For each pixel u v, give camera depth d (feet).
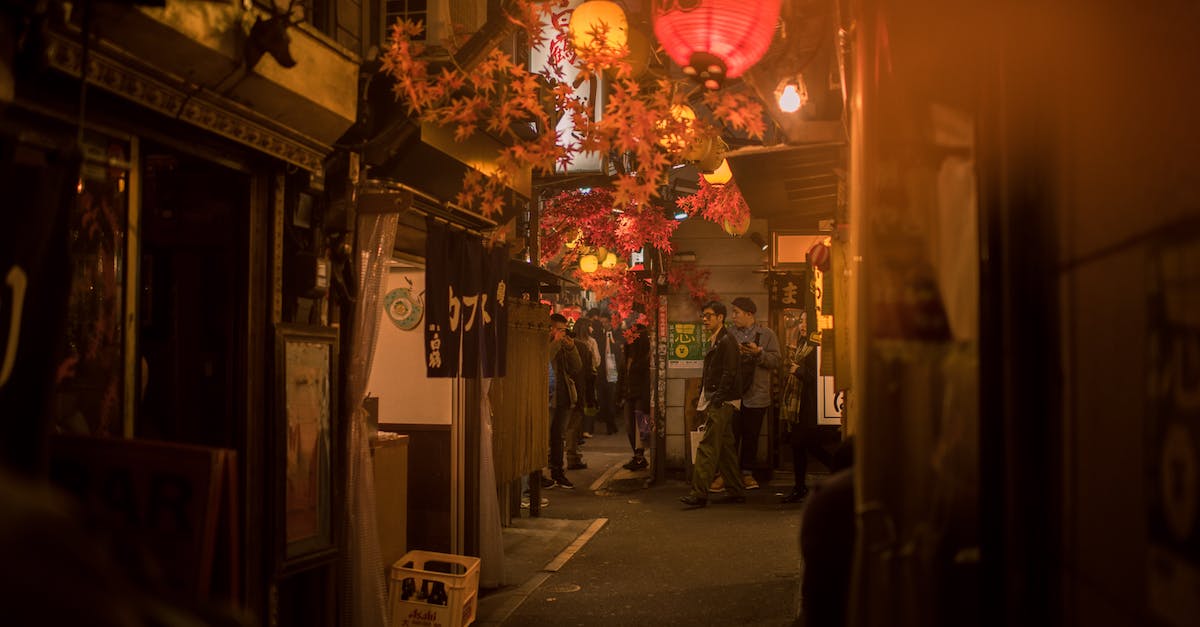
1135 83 4.76
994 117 6.95
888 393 6.87
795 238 46.37
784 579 26.68
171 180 16.58
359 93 18.33
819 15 19.35
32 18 10.01
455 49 21.06
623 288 49.08
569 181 38.58
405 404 26.45
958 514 6.68
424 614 20.98
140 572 3.64
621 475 48.70
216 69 13.60
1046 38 6.49
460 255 22.85
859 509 6.88
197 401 16.30
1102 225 5.31
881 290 6.98
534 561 29.37
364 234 19.61
